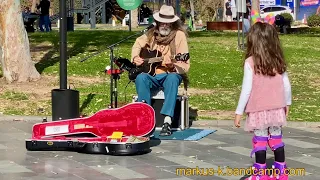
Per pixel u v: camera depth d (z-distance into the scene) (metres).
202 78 15.89
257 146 6.82
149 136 9.09
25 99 12.87
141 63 9.86
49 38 22.56
